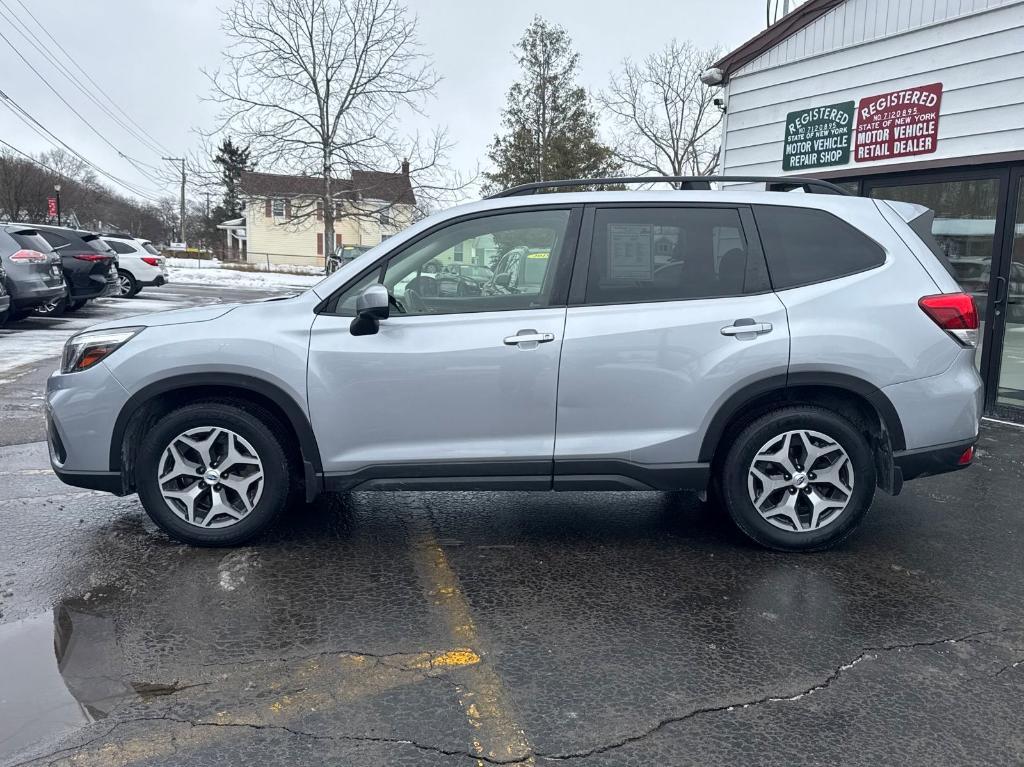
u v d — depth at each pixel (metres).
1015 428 6.88
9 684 2.72
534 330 3.80
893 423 3.86
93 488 3.94
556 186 4.14
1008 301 7.05
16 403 7.53
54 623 3.18
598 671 2.89
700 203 3.97
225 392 3.96
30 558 3.84
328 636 3.12
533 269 3.92
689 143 36.72
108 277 15.59
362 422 3.83
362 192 31.72
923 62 7.48
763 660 2.98
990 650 3.07
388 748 2.42
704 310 3.84
